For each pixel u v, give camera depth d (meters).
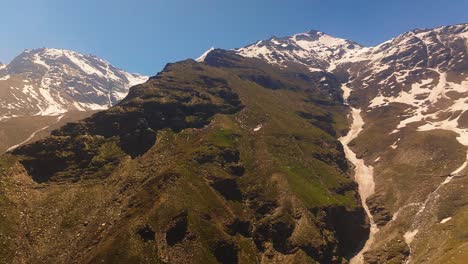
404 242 180.50
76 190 181.00
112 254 144.25
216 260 152.88
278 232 171.00
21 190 175.50
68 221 165.75
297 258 160.62
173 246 150.88
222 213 171.88
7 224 157.50
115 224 160.75
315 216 182.25
